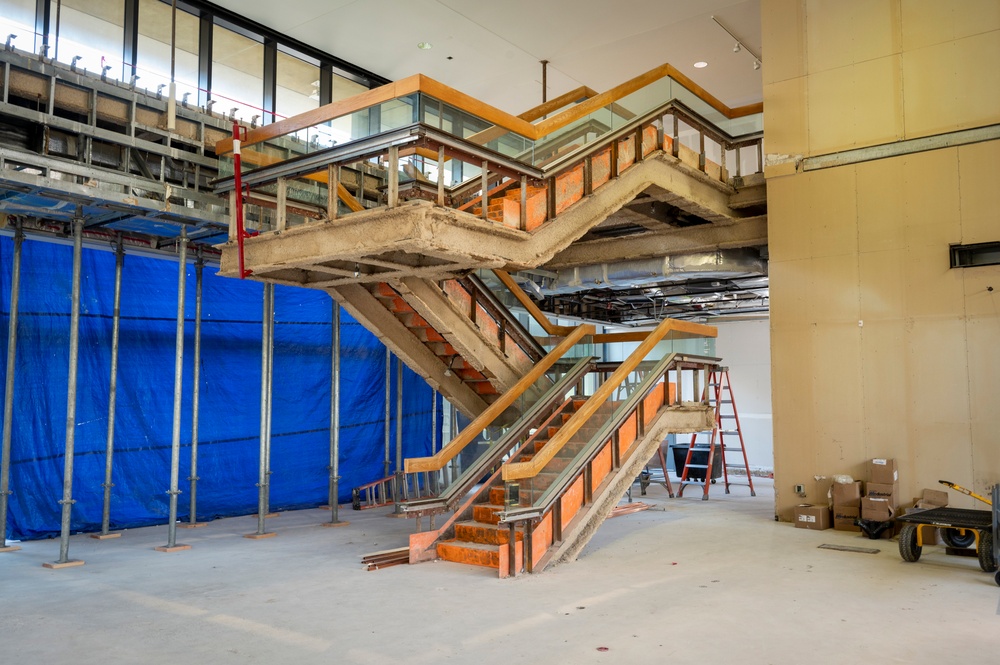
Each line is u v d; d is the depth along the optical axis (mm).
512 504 7238
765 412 20562
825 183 10836
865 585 6867
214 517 11328
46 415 9555
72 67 8547
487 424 8922
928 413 9898
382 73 14383
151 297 10789
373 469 13742
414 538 7879
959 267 9789
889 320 10250
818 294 10797
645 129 10453
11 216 9031
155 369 10773
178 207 8602
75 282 8164
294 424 12469
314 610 5969
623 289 17359
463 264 7543
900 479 10008
